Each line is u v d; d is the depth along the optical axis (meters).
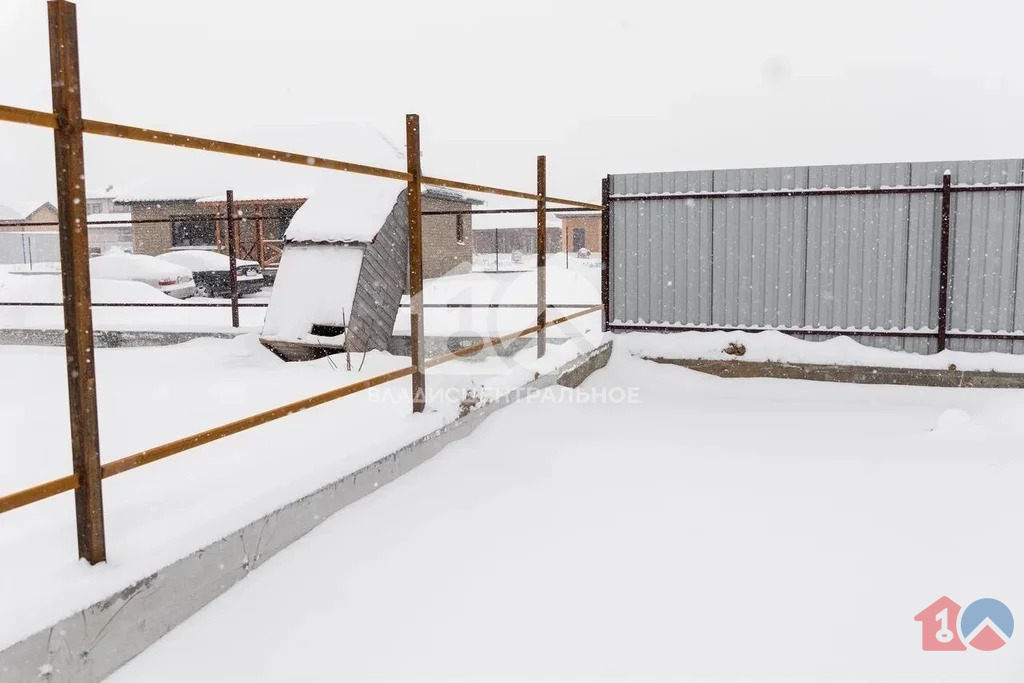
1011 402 5.48
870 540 3.07
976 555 2.91
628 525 3.22
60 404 4.67
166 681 2.01
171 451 2.29
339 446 3.38
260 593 2.47
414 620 2.38
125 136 2.11
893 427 5.22
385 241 6.60
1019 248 6.59
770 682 2.08
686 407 5.94
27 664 1.76
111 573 2.05
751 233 7.33
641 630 2.35
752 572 2.77
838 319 7.13
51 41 1.92
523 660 2.17
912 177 6.83
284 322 6.22
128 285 11.15
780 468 4.12
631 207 7.66
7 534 2.34
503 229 38.53
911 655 2.21
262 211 18.64
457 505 3.33
